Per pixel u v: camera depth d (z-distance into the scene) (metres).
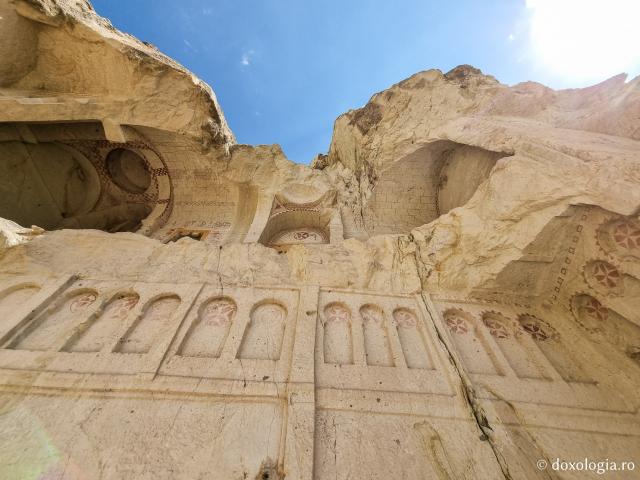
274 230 10.02
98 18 9.03
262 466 2.95
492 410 3.65
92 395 3.51
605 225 4.25
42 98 7.96
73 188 10.18
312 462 2.94
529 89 7.72
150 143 9.58
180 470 2.87
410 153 9.17
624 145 4.66
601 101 6.07
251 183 10.35
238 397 3.56
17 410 3.33
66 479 2.77
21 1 7.38
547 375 4.28
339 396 3.66
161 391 3.57
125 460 2.93
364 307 5.23
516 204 4.97
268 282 5.55
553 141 5.04
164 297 5.16
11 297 4.96
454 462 3.10
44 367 3.79
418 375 4.02
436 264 5.83
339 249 6.31
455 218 6.05
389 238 6.46
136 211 11.38
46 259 5.58
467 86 8.85
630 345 4.30
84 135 9.51
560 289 5.09
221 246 6.35
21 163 8.98
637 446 3.38
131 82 8.26
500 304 5.48
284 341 4.37
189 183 10.66
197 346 4.29
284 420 3.35
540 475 3.04
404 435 3.31
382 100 10.09
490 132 6.62
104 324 4.62
